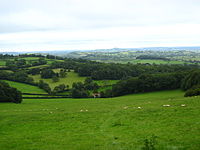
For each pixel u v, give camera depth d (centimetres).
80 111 4222
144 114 3309
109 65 16488
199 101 3809
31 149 2086
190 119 2672
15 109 5409
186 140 1945
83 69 15162
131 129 2573
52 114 3966
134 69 14988
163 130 2367
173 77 9450
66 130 2772
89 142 2186
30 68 17000
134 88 10031
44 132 2722
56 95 10725
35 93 10625
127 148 1916
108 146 2016
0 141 2384
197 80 7531
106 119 3278
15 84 12219
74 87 11475
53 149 2048
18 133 2730
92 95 11038
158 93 8969
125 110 3884
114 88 10669
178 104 3847
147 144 1802
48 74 14788
